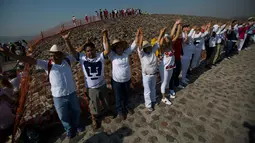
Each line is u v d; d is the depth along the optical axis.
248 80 5.44
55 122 3.41
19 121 3.11
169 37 3.98
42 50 13.42
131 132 3.26
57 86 2.72
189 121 3.50
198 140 3.02
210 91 4.78
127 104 4.19
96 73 3.05
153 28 22.77
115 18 30.28
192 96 4.52
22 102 3.52
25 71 4.84
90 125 3.50
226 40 7.88
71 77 2.90
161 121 3.54
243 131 3.19
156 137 3.11
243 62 7.38
